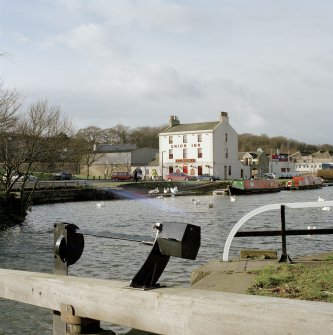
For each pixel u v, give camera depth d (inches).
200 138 3095.5
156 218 1177.4
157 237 108.7
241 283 295.1
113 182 2491.4
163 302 101.3
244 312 88.5
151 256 110.0
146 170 3454.7
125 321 109.3
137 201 1900.8
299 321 81.8
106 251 636.1
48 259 603.2
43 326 316.8
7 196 1057.5
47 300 129.3
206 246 659.4
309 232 359.6
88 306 117.7
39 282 131.6
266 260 374.6
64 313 123.8
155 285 111.3
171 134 3238.2
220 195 2300.7
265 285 280.8
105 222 1098.1
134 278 110.5
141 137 5502.0
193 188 2500.0
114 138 5226.4
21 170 1350.9
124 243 705.6
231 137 3189.0
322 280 281.0
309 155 6087.6
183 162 3169.3
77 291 120.6
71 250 140.4
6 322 323.9
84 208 1544.0
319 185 3129.9
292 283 281.1
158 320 102.4
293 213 1186.0
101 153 3617.1
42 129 1173.1
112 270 520.1
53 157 1221.7
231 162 3176.7
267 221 1013.8
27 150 1099.9
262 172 4065.0
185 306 97.4
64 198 1875.0
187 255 105.4
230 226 947.3
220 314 91.9
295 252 585.3
